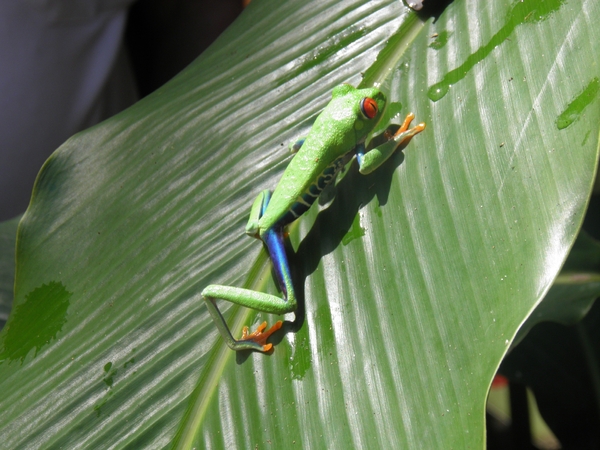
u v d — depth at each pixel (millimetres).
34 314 730
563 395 789
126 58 1102
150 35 1135
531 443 827
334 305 690
